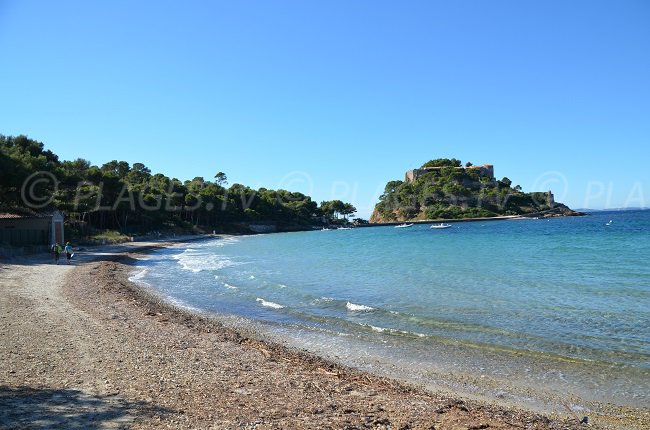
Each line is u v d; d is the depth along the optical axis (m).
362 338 13.46
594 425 7.60
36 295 17.83
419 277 26.42
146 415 6.50
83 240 52.50
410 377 10.16
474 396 9.01
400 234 92.56
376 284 24.12
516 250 44.06
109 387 7.74
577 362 10.73
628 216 152.00
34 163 54.59
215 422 6.40
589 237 57.91
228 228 127.50
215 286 24.70
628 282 22.53
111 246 54.69
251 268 34.28
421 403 8.05
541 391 9.16
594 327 13.79
